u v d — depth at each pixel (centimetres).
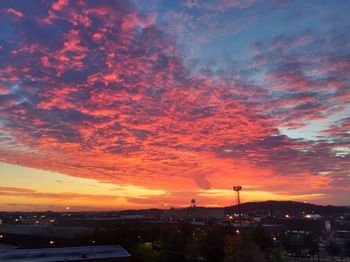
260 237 5759
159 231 9362
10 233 14425
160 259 6769
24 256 6831
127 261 6981
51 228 15225
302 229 18475
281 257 5297
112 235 9588
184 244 6688
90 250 7362
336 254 11244
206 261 6122
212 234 6269
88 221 19012
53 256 6875
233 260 4525
